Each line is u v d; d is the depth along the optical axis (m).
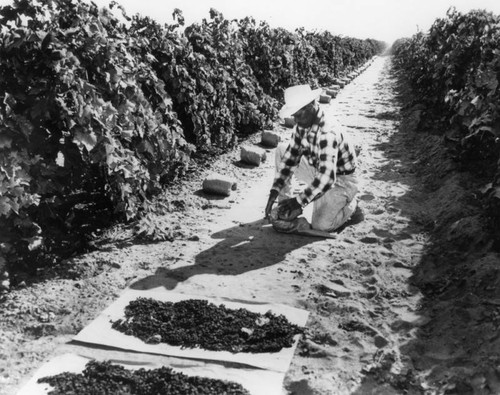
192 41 9.82
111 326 4.24
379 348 4.07
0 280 4.73
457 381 3.57
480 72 7.37
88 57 5.51
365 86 23.64
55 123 5.28
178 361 3.83
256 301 4.70
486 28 10.41
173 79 8.35
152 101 7.55
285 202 5.90
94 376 3.57
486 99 7.02
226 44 11.06
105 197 7.03
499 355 3.69
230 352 3.95
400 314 4.57
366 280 5.17
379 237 6.16
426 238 6.15
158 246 5.88
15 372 3.66
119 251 5.70
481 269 4.87
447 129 10.01
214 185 7.71
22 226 5.00
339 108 15.94
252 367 3.79
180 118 9.08
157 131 6.91
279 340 4.10
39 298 4.62
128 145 6.67
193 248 5.81
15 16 5.03
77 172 5.79
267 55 13.59
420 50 19.75
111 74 5.65
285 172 6.18
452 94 9.16
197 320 4.32
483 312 4.25
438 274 5.23
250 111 11.45
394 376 3.74
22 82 4.95
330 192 6.12
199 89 9.27
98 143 5.47
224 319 4.35
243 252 5.71
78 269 5.20
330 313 4.57
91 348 3.97
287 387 3.62
